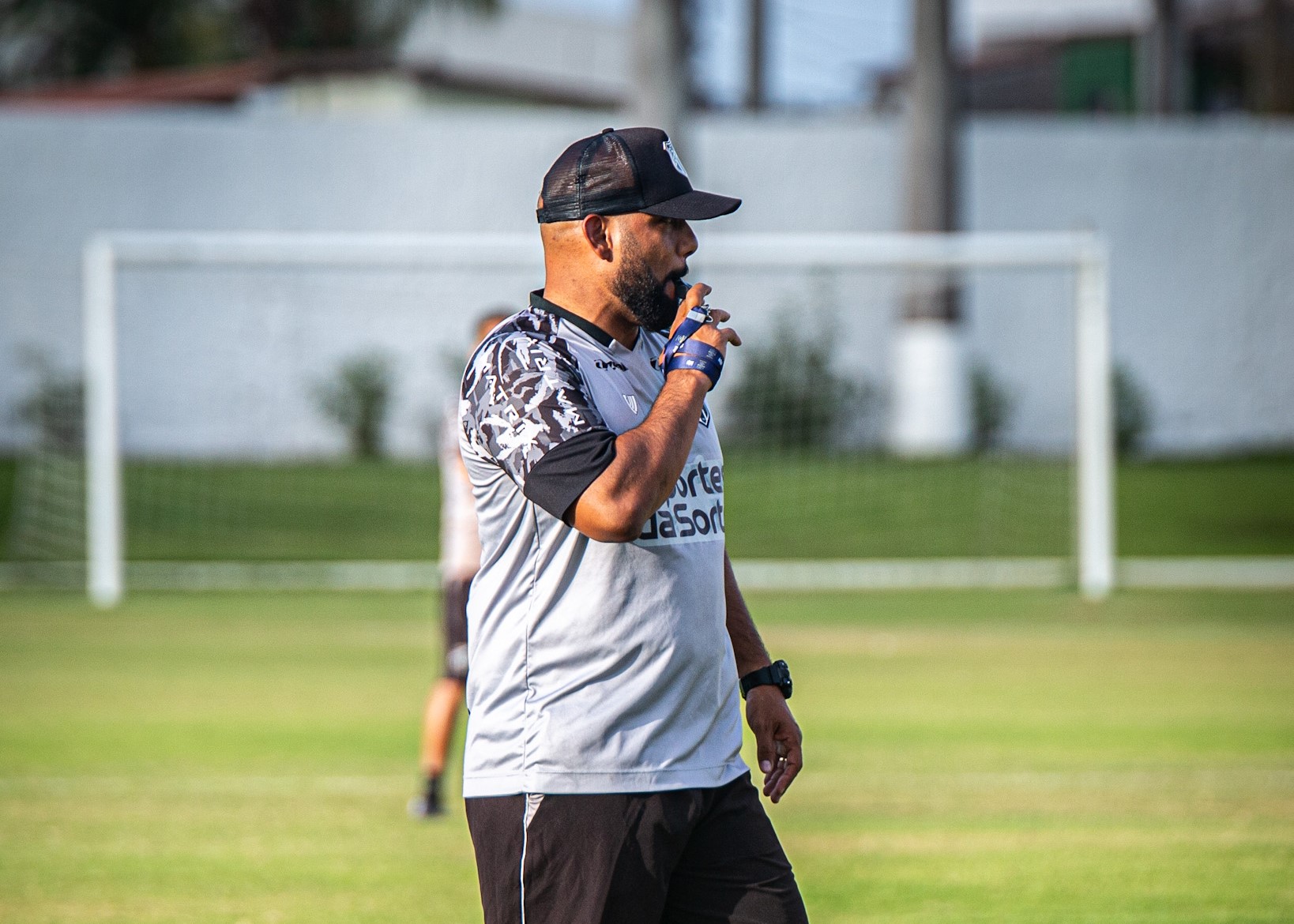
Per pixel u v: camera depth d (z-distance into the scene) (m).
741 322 91.56
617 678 10.92
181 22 153.38
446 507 26.48
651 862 10.96
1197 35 148.25
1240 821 25.42
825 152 94.25
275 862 23.14
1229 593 57.00
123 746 31.98
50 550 66.75
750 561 65.56
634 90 76.19
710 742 11.40
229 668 41.97
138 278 87.06
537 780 10.84
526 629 10.96
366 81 122.56
